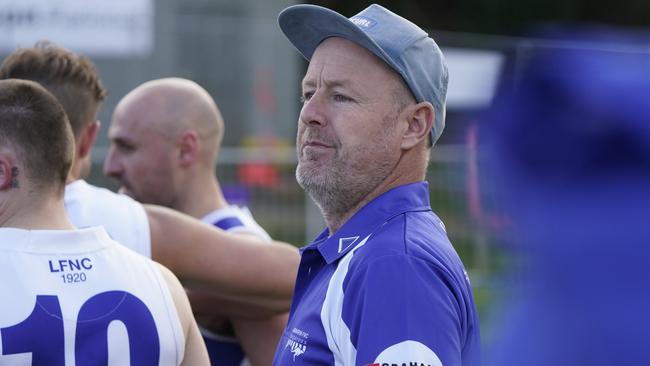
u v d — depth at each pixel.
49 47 8.30
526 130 1.96
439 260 5.27
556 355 1.97
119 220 7.61
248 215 10.27
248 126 28.61
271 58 29.00
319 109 5.93
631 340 1.92
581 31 2.42
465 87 21.45
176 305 6.19
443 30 51.53
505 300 2.30
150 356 5.86
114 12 26.70
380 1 50.44
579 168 1.92
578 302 1.96
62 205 6.11
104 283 5.82
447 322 4.94
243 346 8.93
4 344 5.32
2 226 5.83
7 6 25.53
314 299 5.61
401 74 5.84
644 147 1.88
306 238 25.05
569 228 1.94
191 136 9.73
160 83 10.02
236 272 8.15
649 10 39.03
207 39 28.19
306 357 5.41
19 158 5.85
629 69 1.92
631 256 1.91
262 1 29.66
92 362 5.56
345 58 5.92
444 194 22.80
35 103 5.96
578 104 1.92
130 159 9.77
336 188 5.92
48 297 5.54
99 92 8.40
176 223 7.96
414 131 6.00
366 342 4.89
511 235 2.20
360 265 5.25
